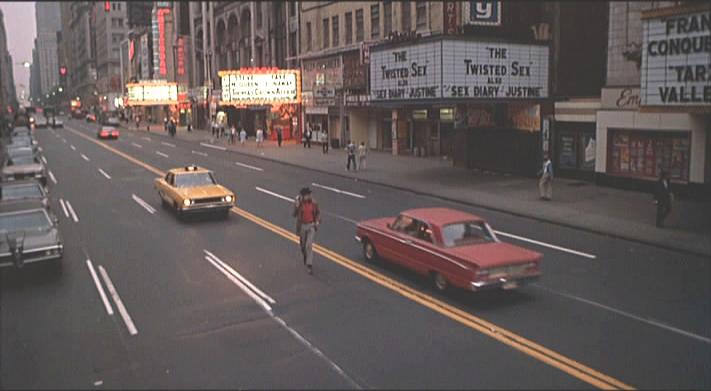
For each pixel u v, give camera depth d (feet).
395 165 116.57
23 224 49.06
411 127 136.77
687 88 61.31
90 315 38.24
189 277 45.80
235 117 240.73
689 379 28.07
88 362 31.19
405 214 45.01
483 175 100.17
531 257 38.42
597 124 86.33
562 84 100.99
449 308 37.78
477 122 105.09
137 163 131.44
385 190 88.84
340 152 146.41
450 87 86.33
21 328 36.40
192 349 32.37
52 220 50.70
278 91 152.76
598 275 45.27
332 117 162.71
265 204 77.71
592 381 27.86
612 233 58.29
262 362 30.50
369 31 140.77
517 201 75.66
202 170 73.92
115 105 441.27
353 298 39.96
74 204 80.33
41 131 293.23
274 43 199.93
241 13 223.30
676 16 61.52
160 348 32.63
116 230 63.52
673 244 53.47
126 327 35.88
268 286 43.01
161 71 303.48
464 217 42.86
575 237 58.23
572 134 92.38
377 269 46.68
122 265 49.70
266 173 111.45
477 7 91.86
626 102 81.87
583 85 103.09
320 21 163.94
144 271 47.78
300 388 27.61
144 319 37.14
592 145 89.25
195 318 37.01
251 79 151.53
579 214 67.21
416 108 133.18
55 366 30.86
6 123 292.20
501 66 89.86
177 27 302.66
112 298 41.34
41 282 45.65
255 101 152.05
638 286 42.50
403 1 128.26
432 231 41.45
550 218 65.46
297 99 154.40
